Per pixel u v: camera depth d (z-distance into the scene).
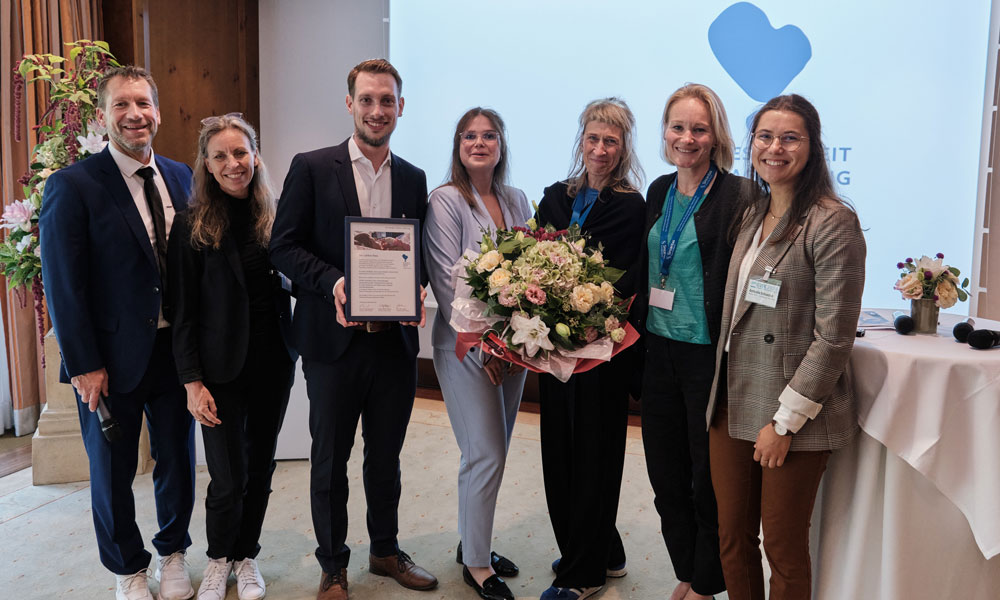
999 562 1.85
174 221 2.25
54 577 2.58
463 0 4.46
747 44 3.98
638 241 2.23
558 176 4.41
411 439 4.04
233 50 4.72
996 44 3.60
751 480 1.92
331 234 2.27
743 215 1.94
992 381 1.71
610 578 2.59
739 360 1.84
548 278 1.98
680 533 2.24
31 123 3.94
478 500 2.40
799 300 1.75
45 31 3.96
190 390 2.25
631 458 3.76
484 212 2.34
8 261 3.13
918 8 3.72
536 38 4.36
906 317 2.11
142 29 4.13
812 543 2.12
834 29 3.85
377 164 2.34
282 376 2.46
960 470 1.76
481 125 2.28
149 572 2.63
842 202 1.74
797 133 1.72
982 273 3.72
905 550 1.85
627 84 4.23
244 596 2.43
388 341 2.34
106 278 2.25
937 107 3.76
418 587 2.50
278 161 4.91
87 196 2.21
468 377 2.34
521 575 2.63
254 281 2.35
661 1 4.11
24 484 3.42
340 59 4.71
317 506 2.38
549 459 2.37
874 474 1.88
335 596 2.38
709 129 2.01
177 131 4.39
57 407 3.44
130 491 2.37
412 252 2.14
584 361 2.07
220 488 2.35
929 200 3.82
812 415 1.71
